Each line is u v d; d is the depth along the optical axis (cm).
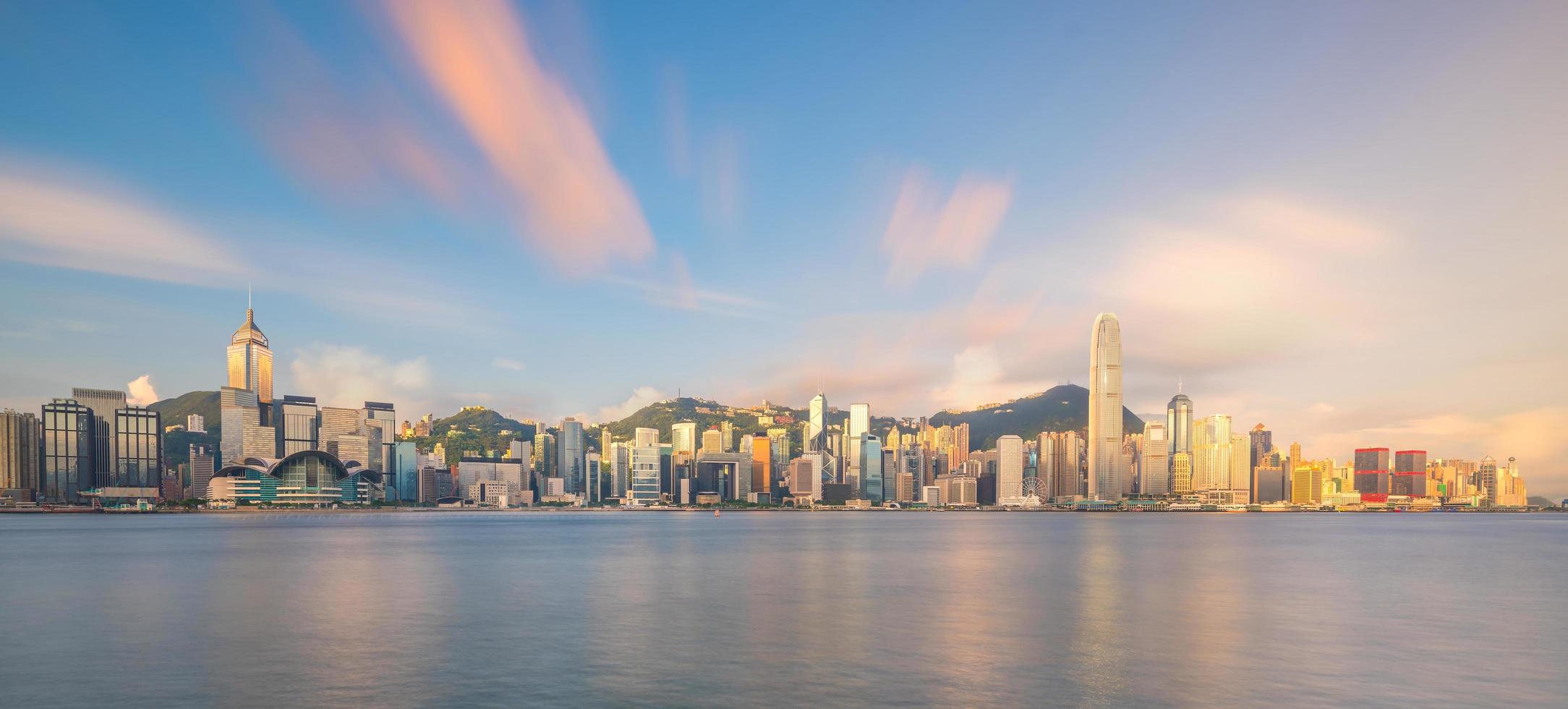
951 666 4919
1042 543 18575
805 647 5469
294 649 5406
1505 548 18000
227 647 5481
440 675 4688
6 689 4412
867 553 14862
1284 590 8825
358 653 5284
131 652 5309
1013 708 4056
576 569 11262
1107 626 6325
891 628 6203
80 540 19050
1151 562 12694
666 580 9644
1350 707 4122
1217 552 15488
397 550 15525
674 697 4244
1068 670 4816
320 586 9019
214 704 4131
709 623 6431
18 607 7375
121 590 8644
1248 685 4500
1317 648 5512
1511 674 4838
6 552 14875
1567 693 4409
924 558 13500
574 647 5475
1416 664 5050
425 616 6806
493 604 7512
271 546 16675
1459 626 6481
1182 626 6344
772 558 13438
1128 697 4253
